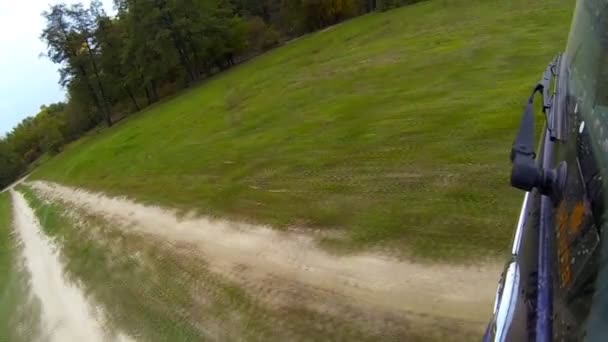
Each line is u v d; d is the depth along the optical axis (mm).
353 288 6883
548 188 2236
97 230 17062
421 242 7156
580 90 2457
